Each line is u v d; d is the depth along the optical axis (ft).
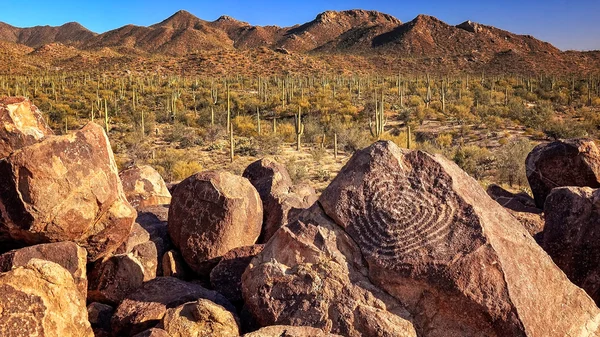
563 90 215.92
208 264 20.02
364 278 15.23
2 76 282.15
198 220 20.22
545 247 19.81
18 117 20.57
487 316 13.76
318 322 14.42
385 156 16.52
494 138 118.11
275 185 25.96
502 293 13.87
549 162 28.96
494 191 31.78
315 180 79.15
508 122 138.72
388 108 171.94
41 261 13.87
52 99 200.44
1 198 16.03
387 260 14.92
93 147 17.39
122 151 110.11
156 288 17.70
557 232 19.61
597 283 18.38
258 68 361.30
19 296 12.77
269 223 23.32
